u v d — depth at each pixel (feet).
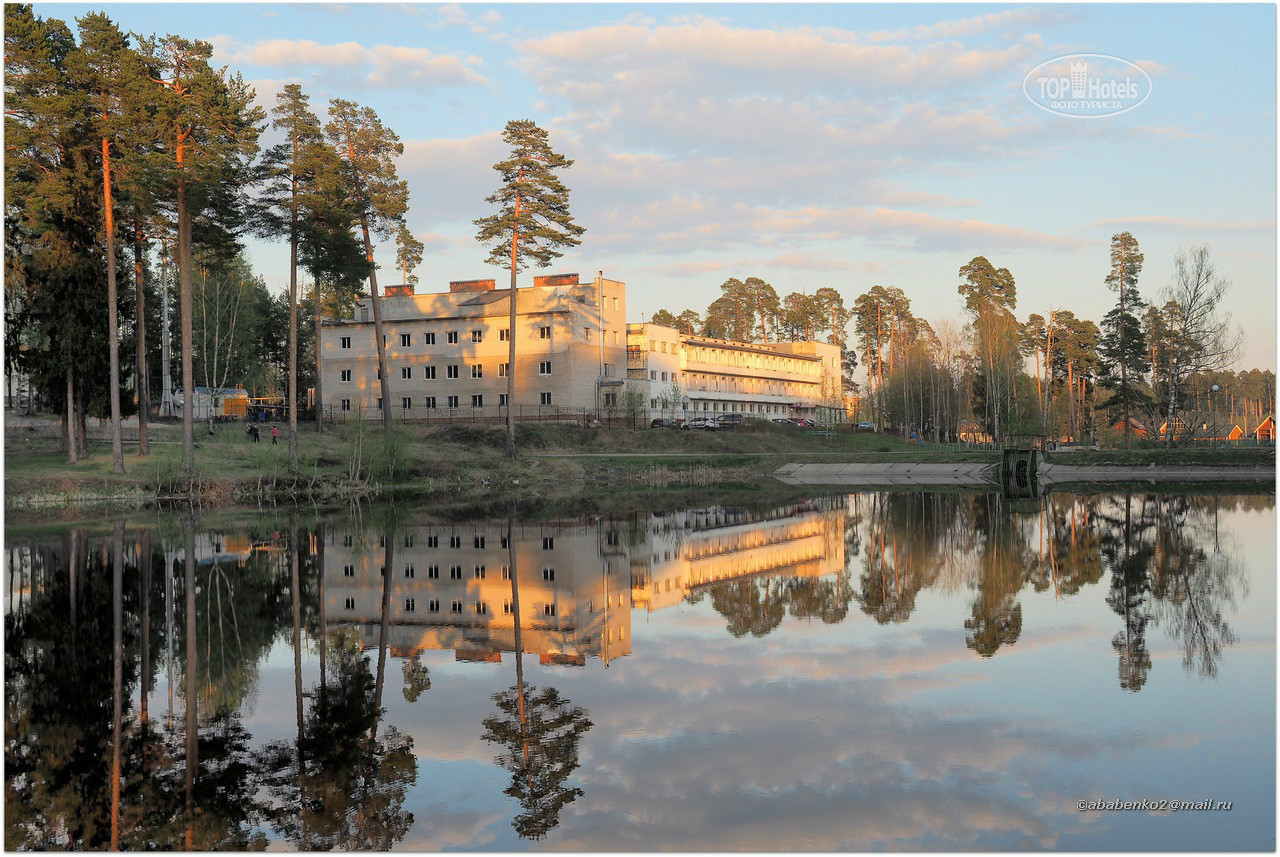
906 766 38.27
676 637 62.59
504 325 315.99
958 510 151.94
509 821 33.58
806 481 237.25
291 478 170.40
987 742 40.83
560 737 42.22
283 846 32.12
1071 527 123.44
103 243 167.63
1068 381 409.90
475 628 65.62
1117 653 56.39
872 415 405.80
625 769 38.34
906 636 61.82
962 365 347.15
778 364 434.30
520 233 219.00
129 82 142.72
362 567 93.30
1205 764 38.24
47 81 147.23
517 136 216.33
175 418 233.14
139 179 142.20
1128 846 31.40
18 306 177.27
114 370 153.38
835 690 48.98
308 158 173.37
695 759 39.34
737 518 145.69
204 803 35.58
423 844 32.09
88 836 33.01
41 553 101.19
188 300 155.74
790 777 37.11
